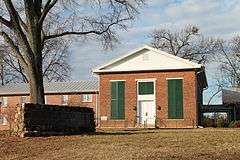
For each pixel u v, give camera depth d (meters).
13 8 26.36
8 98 64.56
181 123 47.44
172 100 48.19
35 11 27.28
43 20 27.50
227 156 14.87
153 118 48.44
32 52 26.94
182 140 19.81
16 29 26.55
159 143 18.80
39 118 23.47
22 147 19.16
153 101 48.78
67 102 60.84
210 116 60.84
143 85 49.34
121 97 49.66
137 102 49.16
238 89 61.81
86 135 23.73
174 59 48.62
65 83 63.69
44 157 16.81
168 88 48.50
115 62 49.97
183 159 14.66
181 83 48.22
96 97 59.75
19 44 27.17
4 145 19.72
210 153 15.52
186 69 48.19
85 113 27.30
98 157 15.79
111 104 49.78
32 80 26.83
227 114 58.53
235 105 58.09
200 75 52.78
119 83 49.91
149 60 49.31
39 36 27.38
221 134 23.12
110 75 50.25
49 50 71.12
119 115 49.41
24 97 64.06
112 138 21.38
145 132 27.19
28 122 22.91
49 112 24.08
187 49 79.00
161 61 48.97
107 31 31.39
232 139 19.78
